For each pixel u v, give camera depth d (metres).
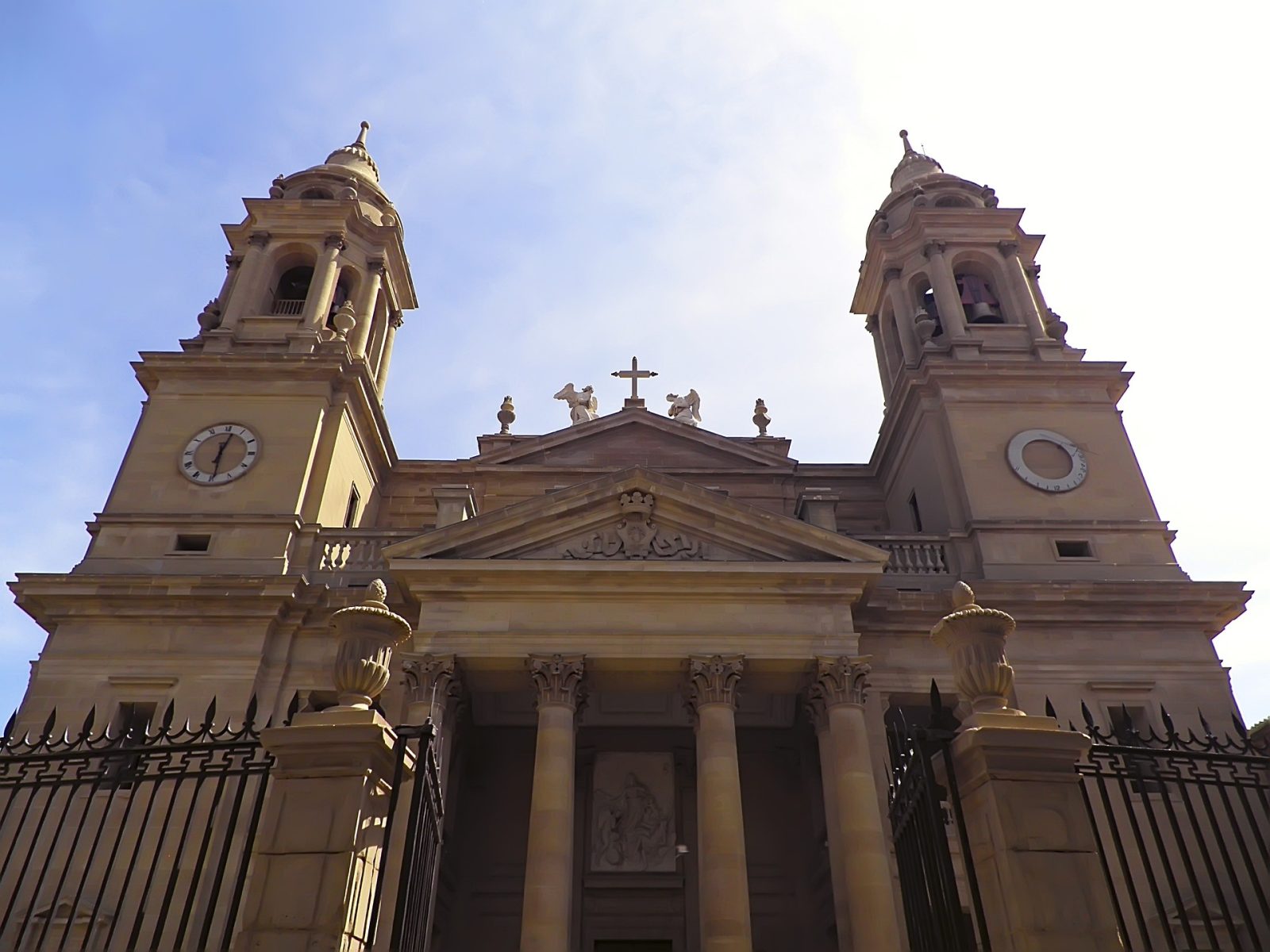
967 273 36.62
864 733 23.03
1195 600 26.36
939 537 28.44
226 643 25.09
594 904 26.91
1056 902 8.49
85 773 9.81
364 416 32.66
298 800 9.21
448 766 23.59
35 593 25.34
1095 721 24.78
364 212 37.25
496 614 24.50
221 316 33.47
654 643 24.08
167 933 20.67
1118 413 31.11
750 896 27.69
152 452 29.09
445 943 26.62
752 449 35.84
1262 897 8.70
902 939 21.72
